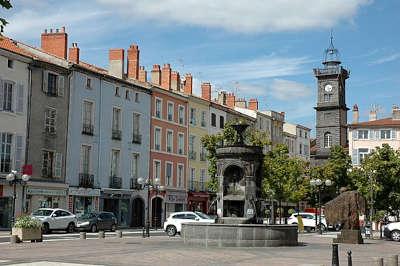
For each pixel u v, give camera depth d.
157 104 59.94
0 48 41.12
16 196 41.50
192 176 65.75
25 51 45.47
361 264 19.09
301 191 58.94
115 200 53.06
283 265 17.70
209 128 69.44
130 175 55.28
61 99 46.78
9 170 41.81
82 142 49.03
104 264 17.39
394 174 46.69
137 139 56.31
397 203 47.09
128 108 55.28
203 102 68.12
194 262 18.52
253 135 54.09
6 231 38.75
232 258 19.98
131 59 58.78
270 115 84.12
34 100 44.28
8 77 42.06
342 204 32.59
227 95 79.69
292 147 92.94
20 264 16.83
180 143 63.88
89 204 49.56
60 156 46.50
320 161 92.94
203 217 38.81
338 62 93.44
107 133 52.25
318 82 94.19
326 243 31.28
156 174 59.38
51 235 36.84
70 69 47.66
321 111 93.62
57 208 42.28
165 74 63.22
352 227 32.31
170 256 20.38
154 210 58.25
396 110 82.62
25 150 43.22
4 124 41.66
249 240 25.17
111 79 52.78
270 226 25.64
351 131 80.44
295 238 27.00
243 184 28.53
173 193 61.28
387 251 26.22
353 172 50.47
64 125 47.06
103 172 51.56
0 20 10.48
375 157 47.81
